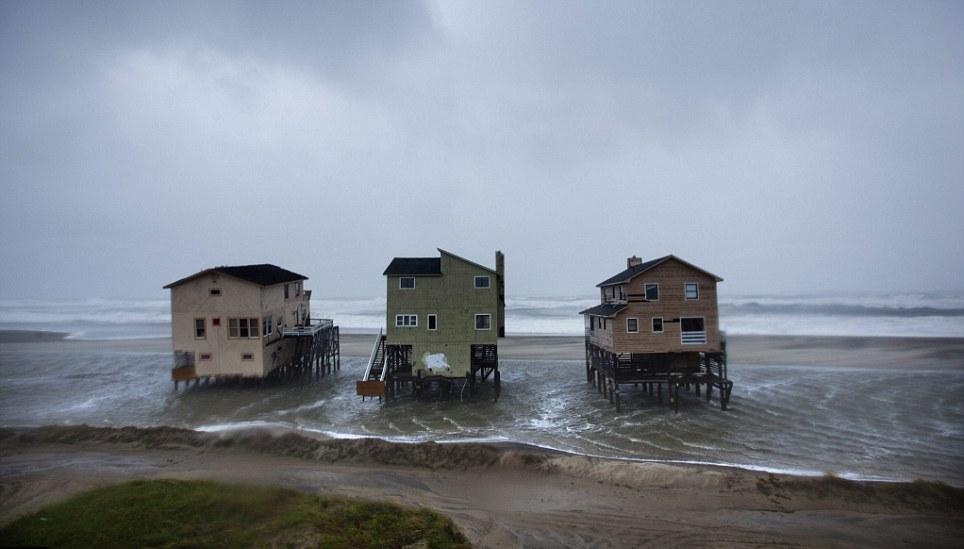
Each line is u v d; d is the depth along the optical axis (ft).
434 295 105.29
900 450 72.64
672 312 97.30
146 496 49.75
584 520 51.42
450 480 62.69
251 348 110.73
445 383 107.14
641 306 97.09
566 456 69.05
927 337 175.73
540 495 58.03
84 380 126.52
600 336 108.17
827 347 162.09
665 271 97.96
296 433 79.25
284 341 124.16
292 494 53.01
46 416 94.89
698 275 97.96
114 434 78.54
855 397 102.37
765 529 49.47
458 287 104.99
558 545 46.01
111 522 43.52
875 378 119.03
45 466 65.98
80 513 45.60
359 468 66.39
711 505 55.26
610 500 56.65
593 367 116.06
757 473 62.49
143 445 74.74
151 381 125.29
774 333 194.29
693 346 96.78
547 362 150.10
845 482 59.11
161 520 44.14
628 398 106.22
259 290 110.93
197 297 111.75
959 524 50.34
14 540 40.24
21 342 195.00
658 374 96.89
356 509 48.85
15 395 111.14
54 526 42.88
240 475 61.72
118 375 132.67
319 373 134.10
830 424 85.30
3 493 55.26
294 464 67.56
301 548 40.16
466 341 104.47
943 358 140.97
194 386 117.60
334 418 93.40
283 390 115.85
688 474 62.08
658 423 87.71
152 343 189.98
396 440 80.28
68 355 163.84
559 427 86.79
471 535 47.44
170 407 101.19
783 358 145.89
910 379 117.50
